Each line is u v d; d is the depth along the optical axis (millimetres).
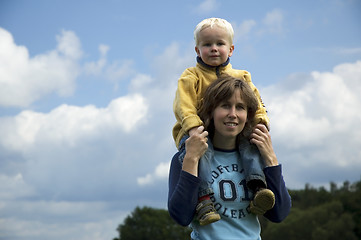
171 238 77375
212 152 2971
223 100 2871
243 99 2893
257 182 2896
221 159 3000
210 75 3283
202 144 2824
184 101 3123
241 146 3014
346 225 65688
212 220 2723
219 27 3307
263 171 2912
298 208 75125
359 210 68875
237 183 2912
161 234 77500
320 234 65500
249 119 3037
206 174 2861
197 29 3369
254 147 3014
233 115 2863
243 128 3045
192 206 2781
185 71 3354
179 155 3014
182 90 3182
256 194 2775
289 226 68312
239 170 2967
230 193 2871
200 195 2811
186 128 3006
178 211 2783
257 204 2789
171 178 3002
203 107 3002
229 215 2844
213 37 3281
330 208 69125
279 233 69062
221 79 2953
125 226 79750
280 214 2938
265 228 71812
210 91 2920
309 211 70875
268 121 3139
